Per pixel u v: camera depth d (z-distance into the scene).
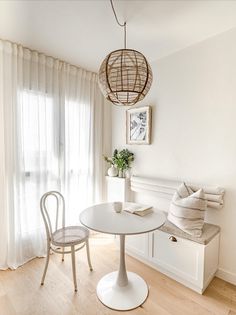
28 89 2.36
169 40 2.21
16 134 2.26
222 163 2.10
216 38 2.09
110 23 1.90
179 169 2.47
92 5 1.66
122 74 1.36
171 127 2.53
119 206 1.90
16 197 2.28
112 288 1.87
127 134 3.06
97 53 2.51
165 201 2.57
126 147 3.15
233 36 1.98
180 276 1.98
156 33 2.07
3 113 2.16
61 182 2.75
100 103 3.23
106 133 3.37
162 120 2.63
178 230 1.96
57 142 2.66
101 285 1.93
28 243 2.40
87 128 3.07
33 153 2.42
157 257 2.18
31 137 2.40
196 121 2.29
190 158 2.36
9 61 2.18
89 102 3.08
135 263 2.35
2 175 2.17
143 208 1.92
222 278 2.09
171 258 2.04
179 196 2.13
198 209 1.91
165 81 2.57
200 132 2.26
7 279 2.04
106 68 1.40
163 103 2.61
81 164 3.03
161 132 2.64
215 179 2.15
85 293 1.84
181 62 2.40
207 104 2.19
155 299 1.78
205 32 2.05
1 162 2.16
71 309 1.66
